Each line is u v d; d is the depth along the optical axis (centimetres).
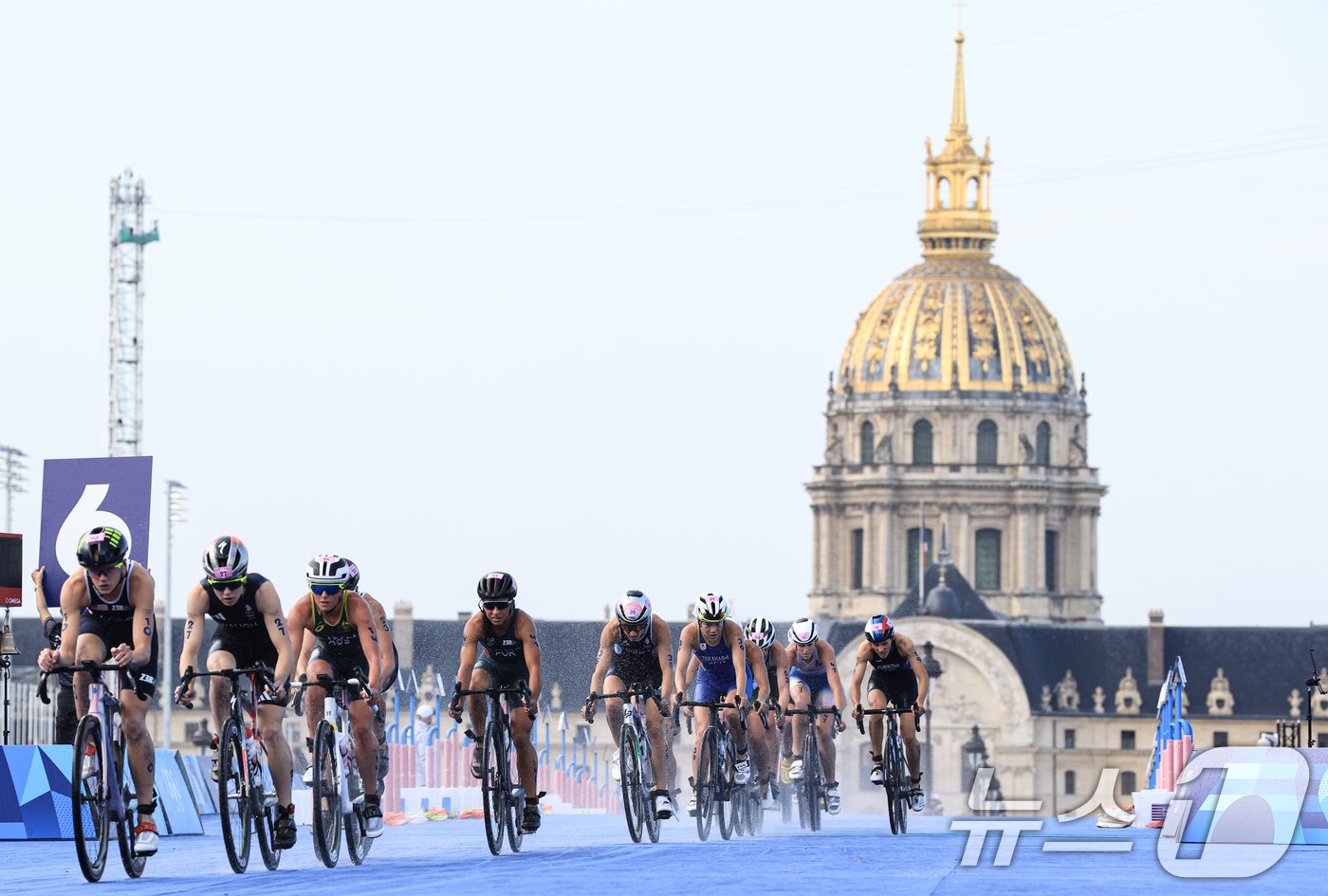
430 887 6556
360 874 7075
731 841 8800
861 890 6406
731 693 9338
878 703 9675
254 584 7169
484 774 7706
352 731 7594
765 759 10069
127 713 7112
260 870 7319
